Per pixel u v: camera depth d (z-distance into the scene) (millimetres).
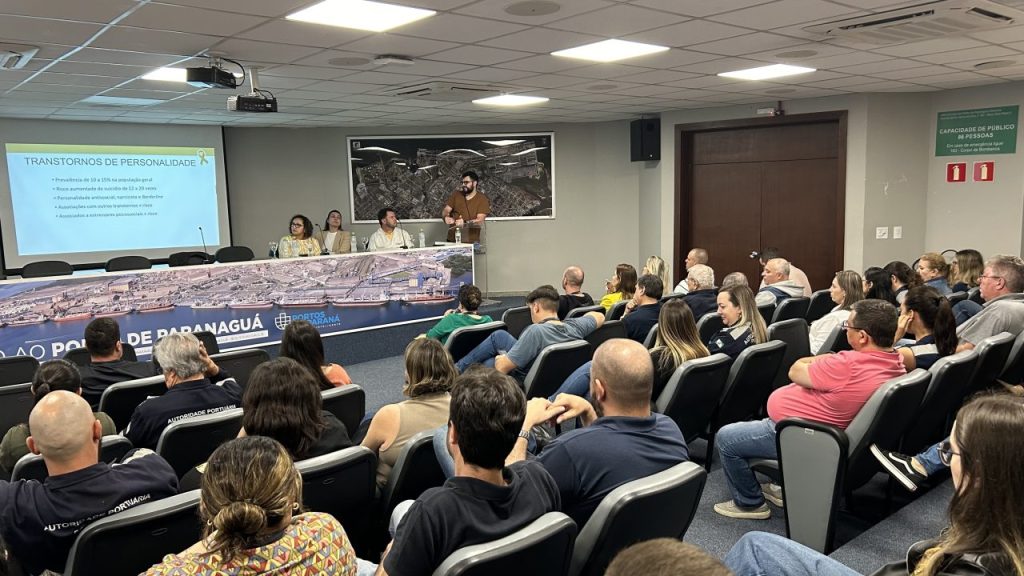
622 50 5062
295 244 8195
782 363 3705
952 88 7152
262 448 1409
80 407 1826
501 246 10391
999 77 6465
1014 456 1150
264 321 6133
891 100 7348
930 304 3207
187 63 5176
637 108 8578
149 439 2742
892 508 3004
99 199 8609
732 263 8812
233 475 1354
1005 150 6902
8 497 1751
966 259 5246
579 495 1869
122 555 1694
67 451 1793
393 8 3777
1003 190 6961
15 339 5117
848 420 2586
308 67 5426
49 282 5199
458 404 1521
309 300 6352
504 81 6316
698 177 8945
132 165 8797
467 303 4840
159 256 9086
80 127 8430
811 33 4523
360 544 2268
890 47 5031
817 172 8023
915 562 1306
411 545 1437
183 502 1754
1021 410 1189
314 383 2232
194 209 9297
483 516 1476
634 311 4438
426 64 5398
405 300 6934
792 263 8344
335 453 2045
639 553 771
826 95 7516
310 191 10117
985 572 1150
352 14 3898
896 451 2967
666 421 2020
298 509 1455
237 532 1315
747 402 3443
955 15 4059
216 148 9406
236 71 5582
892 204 7473
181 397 2775
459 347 4434
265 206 9961
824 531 2525
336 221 8984
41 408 1786
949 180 7328
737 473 2939
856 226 7516
